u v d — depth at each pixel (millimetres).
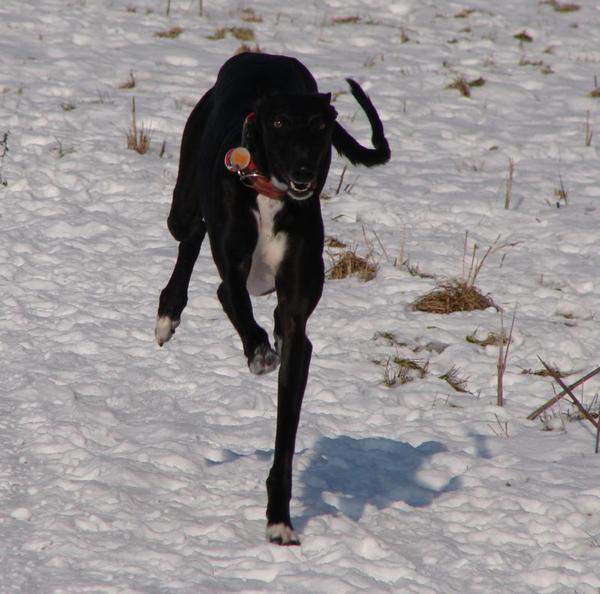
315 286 7746
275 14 27250
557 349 11477
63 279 12617
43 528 7262
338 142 8812
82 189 15508
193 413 9594
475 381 10742
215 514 7668
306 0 29016
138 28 24328
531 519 7754
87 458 8430
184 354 10828
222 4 27500
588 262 14180
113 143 17391
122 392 9914
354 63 23734
